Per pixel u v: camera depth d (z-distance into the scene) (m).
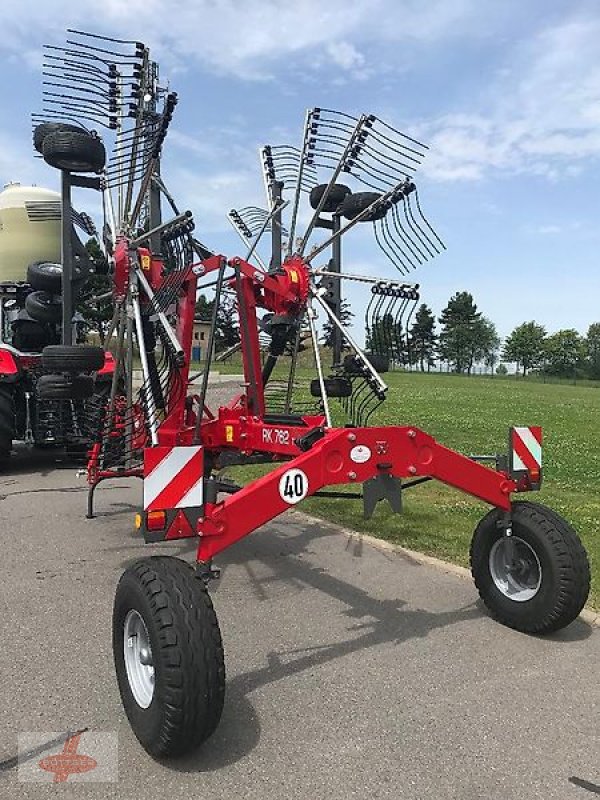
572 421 18.64
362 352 5.55
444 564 5.65
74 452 11.12
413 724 3.30
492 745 3.14
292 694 3.58
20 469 10.38
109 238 6.16
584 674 3.81
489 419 18.00
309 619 4.57
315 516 7.31
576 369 90.75
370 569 5.61
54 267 10.02
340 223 6.26
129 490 8.74
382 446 4.00
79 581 5.27
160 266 5.80
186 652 2.88
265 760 3.03
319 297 5.74
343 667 3.88
